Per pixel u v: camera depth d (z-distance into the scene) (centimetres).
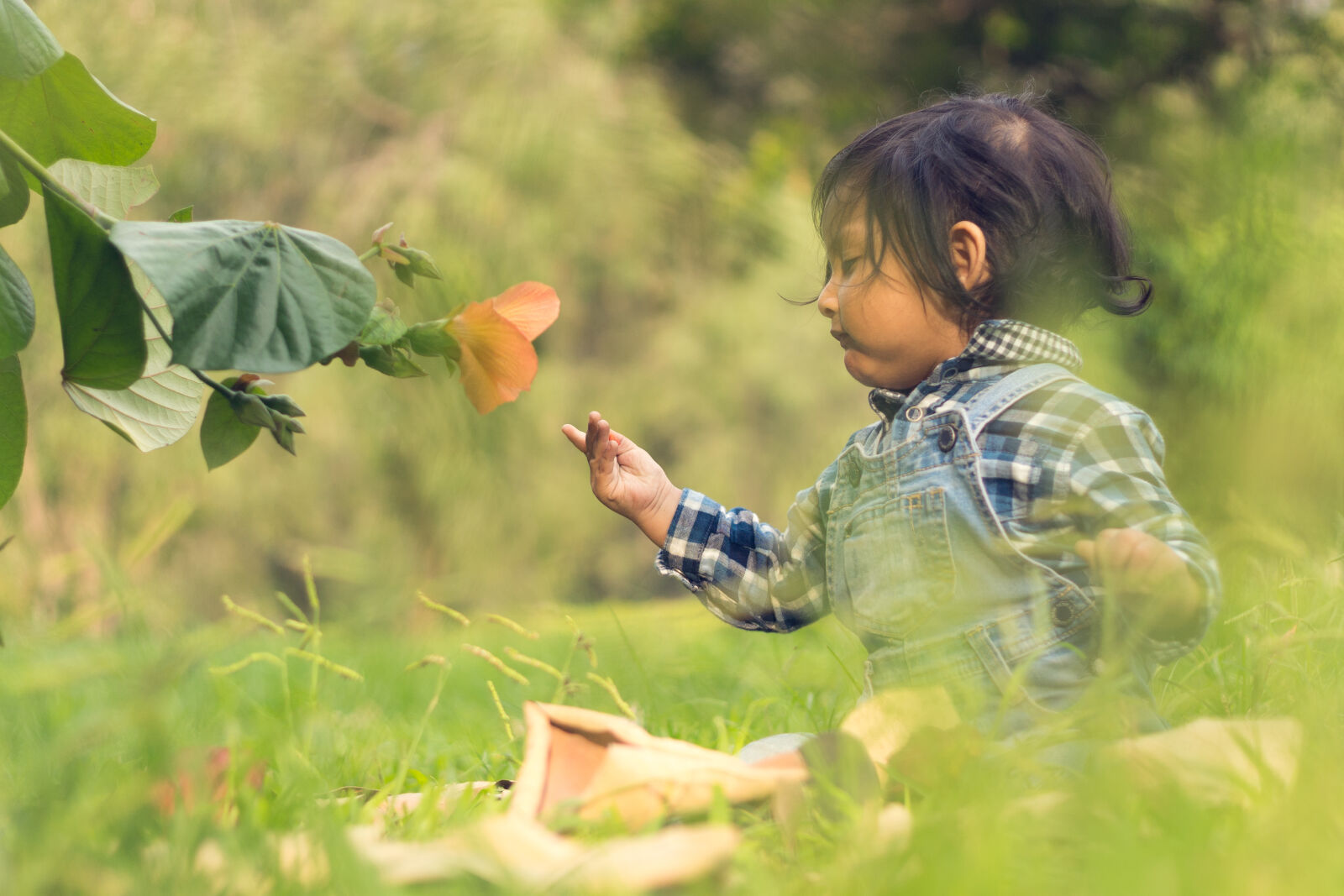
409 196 644
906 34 909
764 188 832
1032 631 127
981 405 138
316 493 650
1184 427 573
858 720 113
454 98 680
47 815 82
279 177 644
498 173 673
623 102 777
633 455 173
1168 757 100
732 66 940
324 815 87
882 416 155
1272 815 88
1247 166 666
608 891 75
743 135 923
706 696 231
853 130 912
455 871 82
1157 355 648
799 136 910
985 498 131
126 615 103
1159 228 695
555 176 692
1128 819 87
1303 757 93
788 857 94
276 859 81
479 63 689
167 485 620
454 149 675
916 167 153
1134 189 720
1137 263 253
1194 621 117
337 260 109
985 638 128
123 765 103
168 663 93
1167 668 176
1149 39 828
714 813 90
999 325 143
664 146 770
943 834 83
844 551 144
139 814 89
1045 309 157
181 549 621
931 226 152
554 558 700
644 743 102
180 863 80
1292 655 147
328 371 663
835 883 79
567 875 77
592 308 777
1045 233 156
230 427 125
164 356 129
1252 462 384
